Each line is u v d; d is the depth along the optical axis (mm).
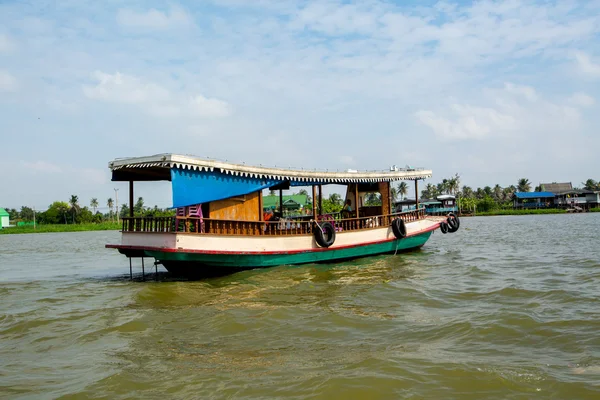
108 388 6430
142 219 14633
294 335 8695
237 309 10508
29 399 6168
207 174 14102
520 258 19438
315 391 6195
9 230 79625
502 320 9234
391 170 20547
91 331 9219
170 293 12336
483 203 96812
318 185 19000
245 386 6410
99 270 20328
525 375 6570
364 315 9984
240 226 14930
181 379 6691
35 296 13211
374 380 6492
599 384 6234
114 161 14328
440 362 7125
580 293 11648
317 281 13875
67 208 100562
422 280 14055
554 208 91562
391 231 19688
